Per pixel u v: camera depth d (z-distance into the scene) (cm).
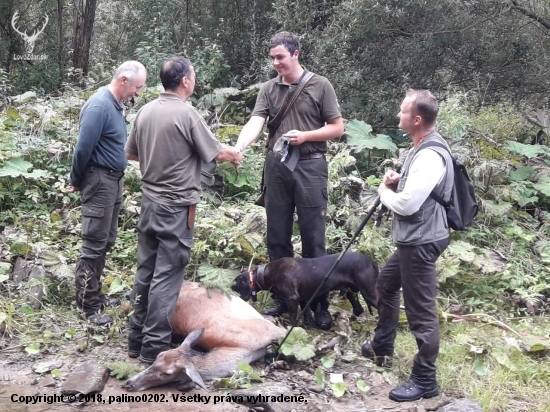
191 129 381
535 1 916
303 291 441
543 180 703
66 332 432
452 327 470
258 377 378
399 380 394
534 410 368
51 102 789
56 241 551
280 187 457
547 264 599
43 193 622
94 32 1390
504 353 420
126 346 423
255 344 397
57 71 1264
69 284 488
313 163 446
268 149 462
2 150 636
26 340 421
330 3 892
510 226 647
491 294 533
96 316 444
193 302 415
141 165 392
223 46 1043
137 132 394
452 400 371
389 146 680
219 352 392
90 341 423
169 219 382
